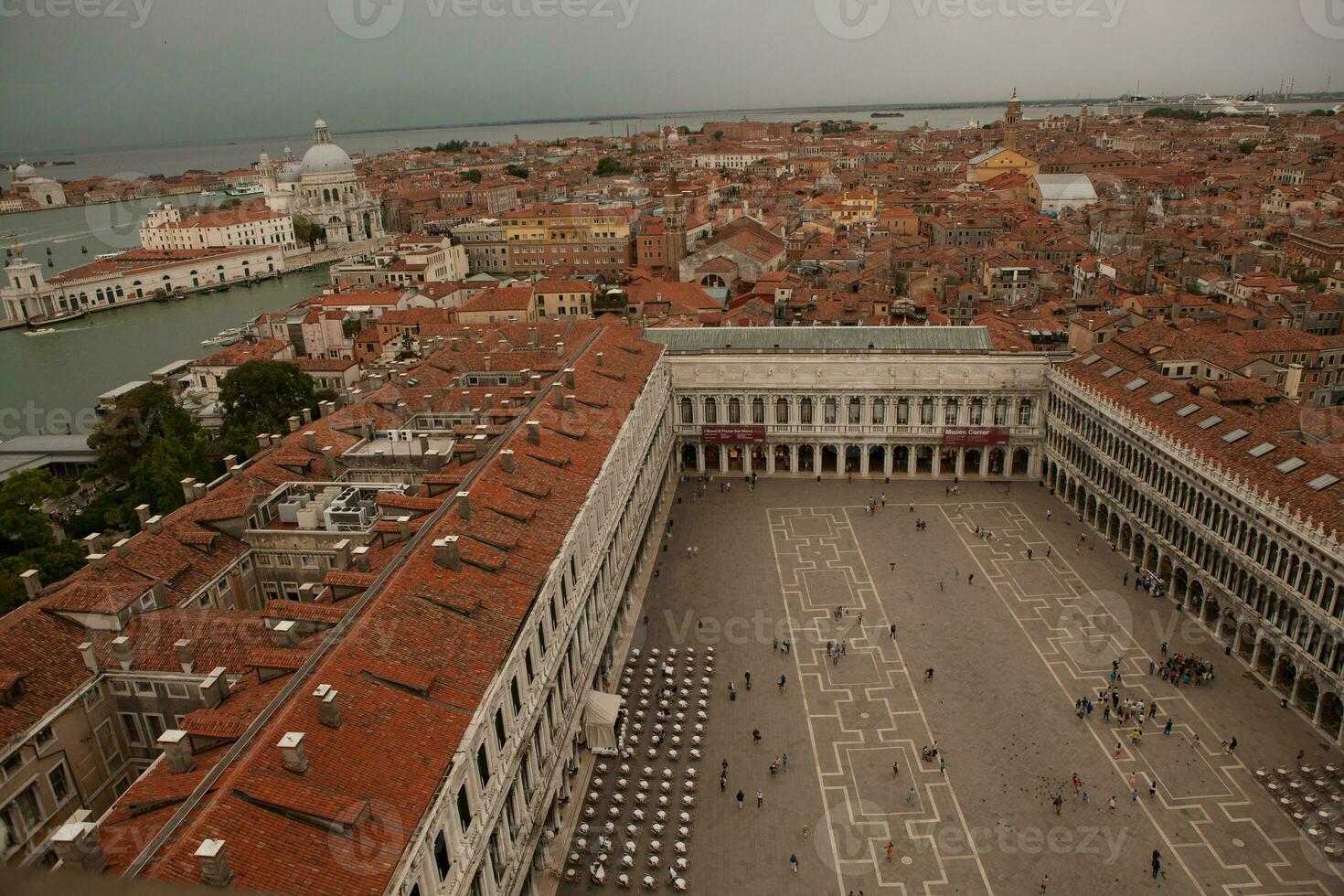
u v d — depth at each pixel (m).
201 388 196.38
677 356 148.12
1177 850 72.06
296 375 159.88
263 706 53.69
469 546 71.00
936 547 123.75
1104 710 88.38
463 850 53.62
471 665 60.22
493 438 97.44
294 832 44.53
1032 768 81.62
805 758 83.88
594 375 120.25
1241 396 116.25
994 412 144.75
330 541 80.69
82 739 63.00
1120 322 162.50
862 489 145.12
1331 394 149.75
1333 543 79.50
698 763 83.62
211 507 83.81
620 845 74.06
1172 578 107.69
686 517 136.12
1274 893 67.81
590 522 86.88
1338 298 187.25
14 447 170.62
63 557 104.44
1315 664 83.06
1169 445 106.31
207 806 44.06
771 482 149.75
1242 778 79.31
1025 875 70.38
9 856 57.47
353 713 52.25
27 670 62.16
